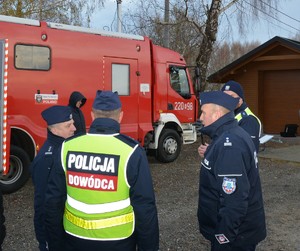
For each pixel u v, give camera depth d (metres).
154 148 10.45
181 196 7.27
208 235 3.00
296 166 10.32
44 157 3.35
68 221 2.70
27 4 15.21
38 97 7.78
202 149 3.46
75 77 8.38
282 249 4.77
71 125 3.48
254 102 17.50
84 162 2.64
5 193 7.39
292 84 16.91
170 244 4.91
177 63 11.05
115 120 2.75
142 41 9.93
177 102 10.98
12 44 7.41
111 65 9.10
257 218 2.96
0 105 6.53
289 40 15.99
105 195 2.58
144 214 2.59
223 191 2.73
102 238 2.58
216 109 2.93
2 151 6.62
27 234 5.27
